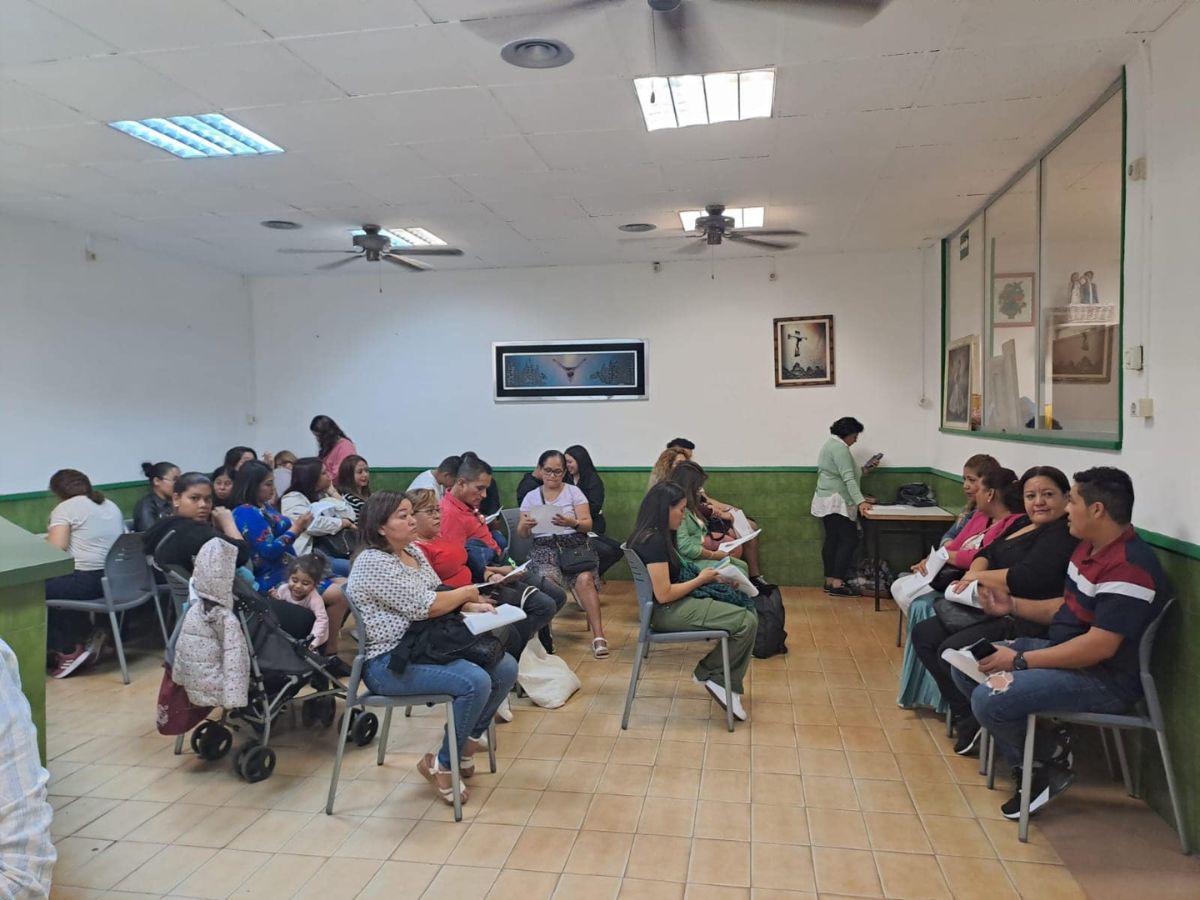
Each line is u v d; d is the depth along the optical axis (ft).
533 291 22.65
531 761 10.64
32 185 14.57
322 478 16.44
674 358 22.02
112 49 9.32
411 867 8.20
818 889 7.72
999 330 15.12
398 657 9.14
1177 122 8.64
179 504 11.87
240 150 13.03
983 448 16.11
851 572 20.51
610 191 15.21
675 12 8.39
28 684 7.61
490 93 10.66
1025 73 10.07
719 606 11.64
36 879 4.42
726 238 16.67
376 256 17.92
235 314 23.48
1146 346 9.30
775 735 11.42
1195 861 8.10
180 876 8.09
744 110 11.38
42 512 17.15
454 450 23.29
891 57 9.63
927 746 11.00
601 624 16.49
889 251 20.83
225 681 9.70
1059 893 7.59
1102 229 10.52
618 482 22.36
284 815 9.32
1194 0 8.26
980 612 10.86
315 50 9.39
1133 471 9.58
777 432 21.57
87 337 18.40
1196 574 8.18
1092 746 10.81
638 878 7.93
